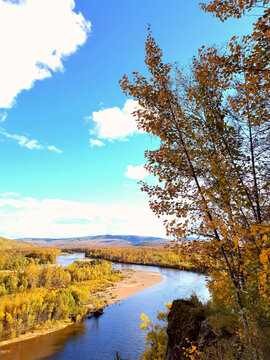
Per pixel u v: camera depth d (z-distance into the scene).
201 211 4.83
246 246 4.04
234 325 7.07
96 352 30.36
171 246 5.21
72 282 85.12
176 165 5.20
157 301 53.94
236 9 3.69
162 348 11.22
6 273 86.19
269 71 3.68
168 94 5.32
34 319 41.34
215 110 4.98
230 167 4.29
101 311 48.53
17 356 30.19
